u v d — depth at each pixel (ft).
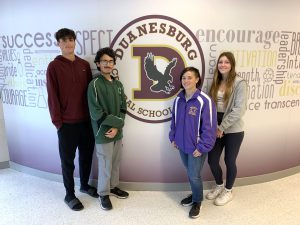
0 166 10.23
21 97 9.24
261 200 8.17
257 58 8.27
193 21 7.68
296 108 9.25
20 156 9.92
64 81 7.14
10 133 9.91
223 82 7.51
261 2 7.89
